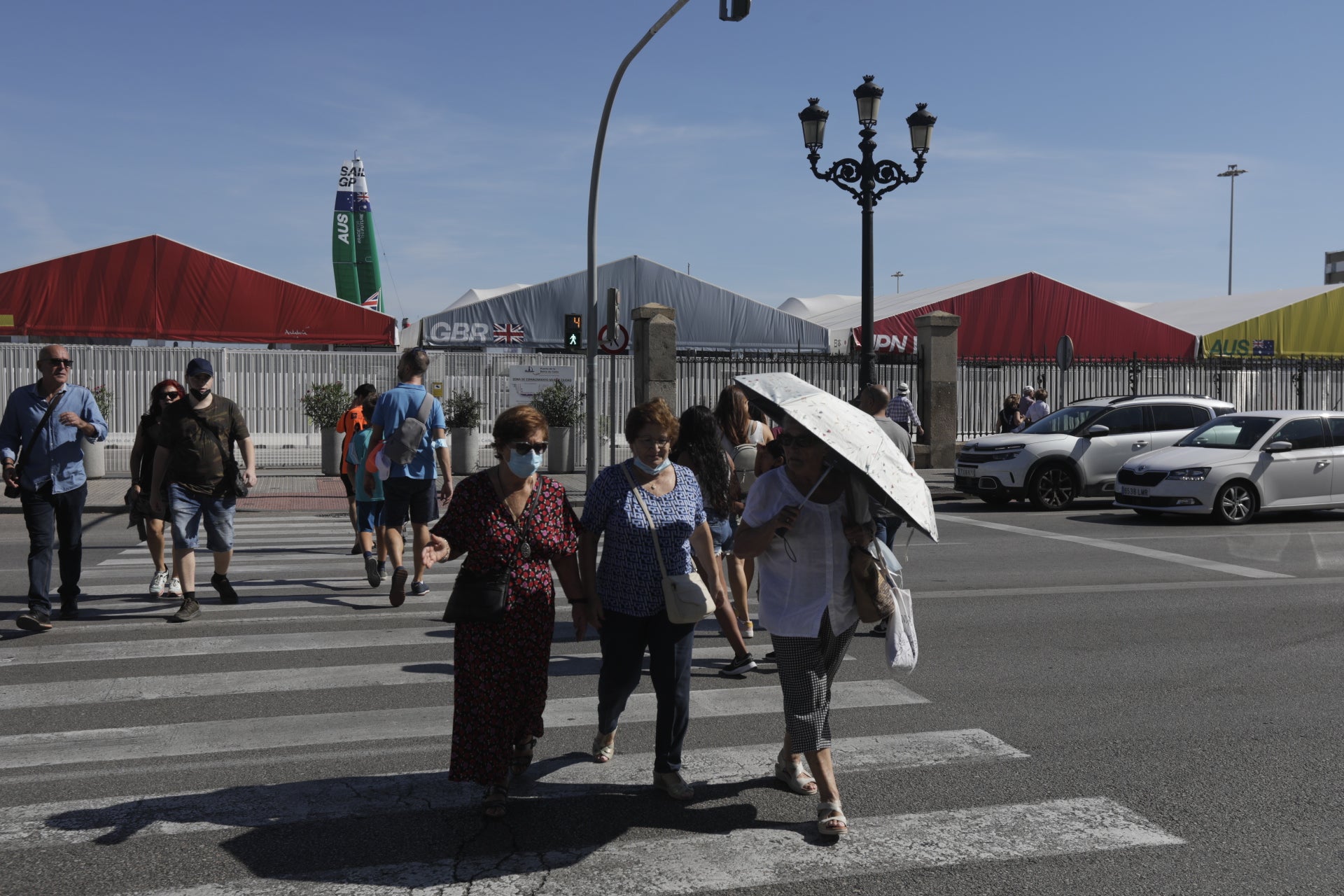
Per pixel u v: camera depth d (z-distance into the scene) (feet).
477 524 13.79
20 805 14.20
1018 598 29.32
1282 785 15.25
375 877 12.15
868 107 54.49
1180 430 54.90
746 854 12.85
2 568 33.47
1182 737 17.42
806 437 13.56
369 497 29.55
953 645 23.89
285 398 85.76
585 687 20.15
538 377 69.26
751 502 13.79
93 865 12.40
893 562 14.38
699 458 21.22
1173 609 27.84
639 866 12.50
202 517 26.76
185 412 25.82
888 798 14.73
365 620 26.02
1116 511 52.65
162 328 100.63
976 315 123.34
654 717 18.31
